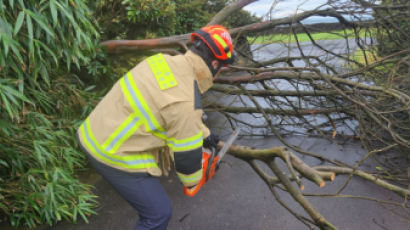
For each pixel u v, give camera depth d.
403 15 3.55
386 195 2.49
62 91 2.74
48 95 2.60
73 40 2.18
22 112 2.06
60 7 1.87
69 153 2.34
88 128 1.38
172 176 2.85
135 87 1.26
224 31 1.33
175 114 1.19
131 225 2.21
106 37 4.24
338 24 3.68
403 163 2.91
